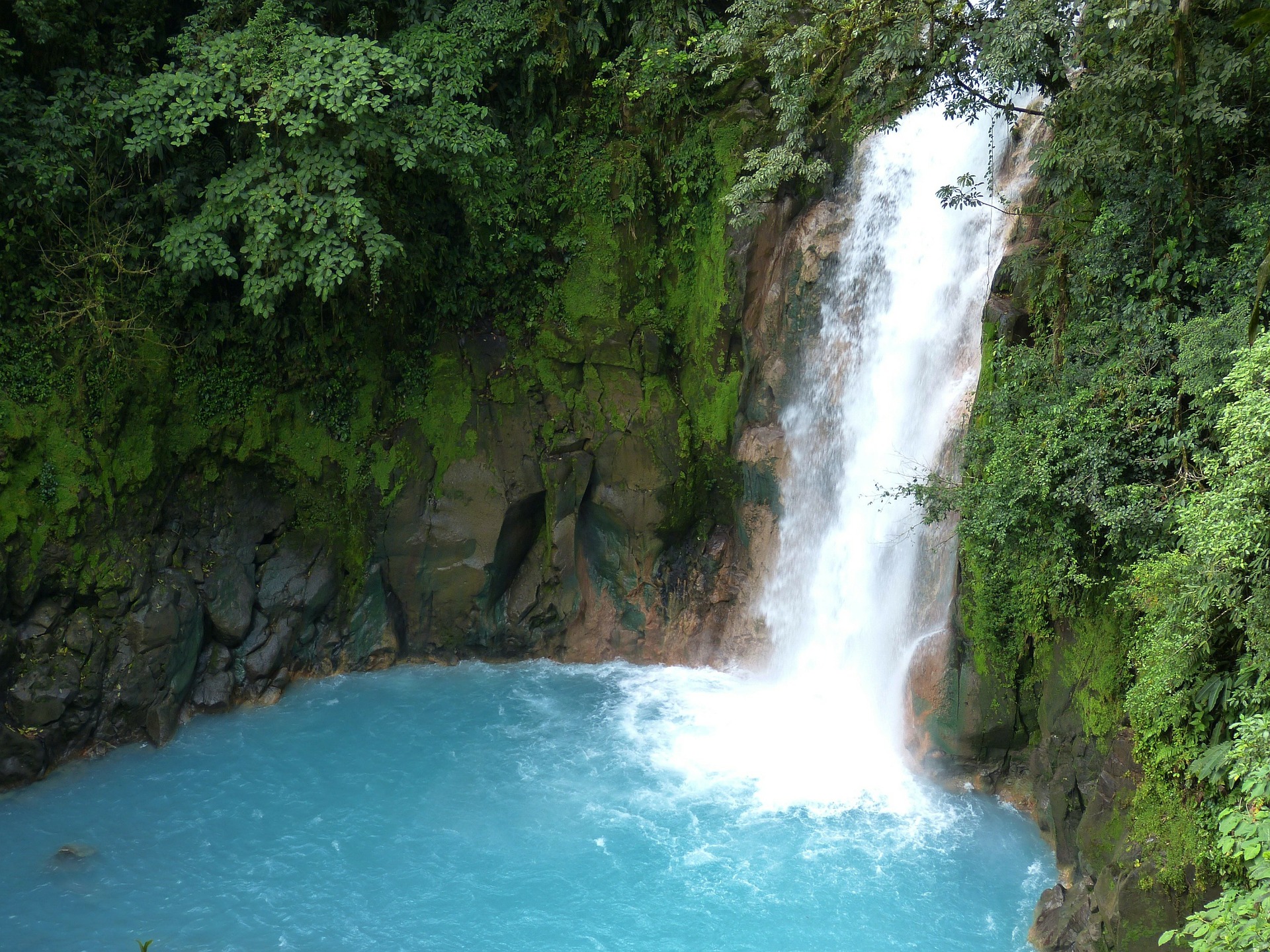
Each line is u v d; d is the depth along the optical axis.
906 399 18.91
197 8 20.75
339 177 18.66
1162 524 13.32
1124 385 13.84
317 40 18.66
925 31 15.95
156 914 15.08
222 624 20.42
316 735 19.72
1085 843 14.28
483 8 21.58
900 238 19.20
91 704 18.67
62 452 18.50
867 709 19.50
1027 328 16.27
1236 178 13.78
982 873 15.75
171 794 17.86
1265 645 10.65
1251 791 9.99
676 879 15.83
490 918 15.05
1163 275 13.93
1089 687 14.84
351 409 21.66
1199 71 13.19
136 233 19.45
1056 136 15.05
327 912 15.18
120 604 19.02
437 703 20.92
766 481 21.34
